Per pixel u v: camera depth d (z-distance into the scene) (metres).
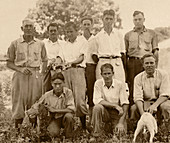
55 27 6.95
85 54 6.93
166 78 6.34
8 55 6.84
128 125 6.36
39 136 6.17
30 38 6.82
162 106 6.12
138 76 6.46
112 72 6.35
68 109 6.23
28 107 6.81
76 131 6.49
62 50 6.94
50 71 6.90
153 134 5.74
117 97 6.41
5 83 8.47
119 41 6.98
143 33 7.03
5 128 6.54
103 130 6.20
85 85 6.89
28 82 6.78
